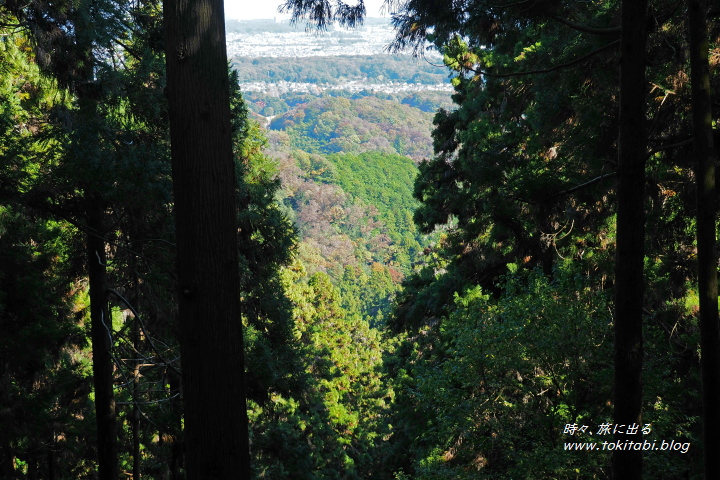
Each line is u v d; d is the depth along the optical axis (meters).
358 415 34.97
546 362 8.28
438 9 7.45
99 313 9.32
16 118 9.41
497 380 8.62
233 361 4.26
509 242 14.22
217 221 4.22
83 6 8.02
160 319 12.43
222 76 4.30
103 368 9.36
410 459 18.06
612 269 10.96
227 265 4.25
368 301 110.00
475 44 13.70
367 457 31.30
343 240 127.62
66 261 11.09
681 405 8.64
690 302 9.62
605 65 8.39
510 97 13.18
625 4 5.53
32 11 8.02
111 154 7.84
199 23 4.20
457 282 15.84
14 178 8.04
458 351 8.95
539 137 11.27
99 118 8.12
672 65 7.59
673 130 8.17
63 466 16.22
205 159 4.20
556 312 8.30
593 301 8.66
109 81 8.21
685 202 8.47
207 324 4.19
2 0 8.22
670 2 7.12
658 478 7.82
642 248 5.59
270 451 19.11
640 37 5.52
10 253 11.36
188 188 4.20
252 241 15.30
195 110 4.20
